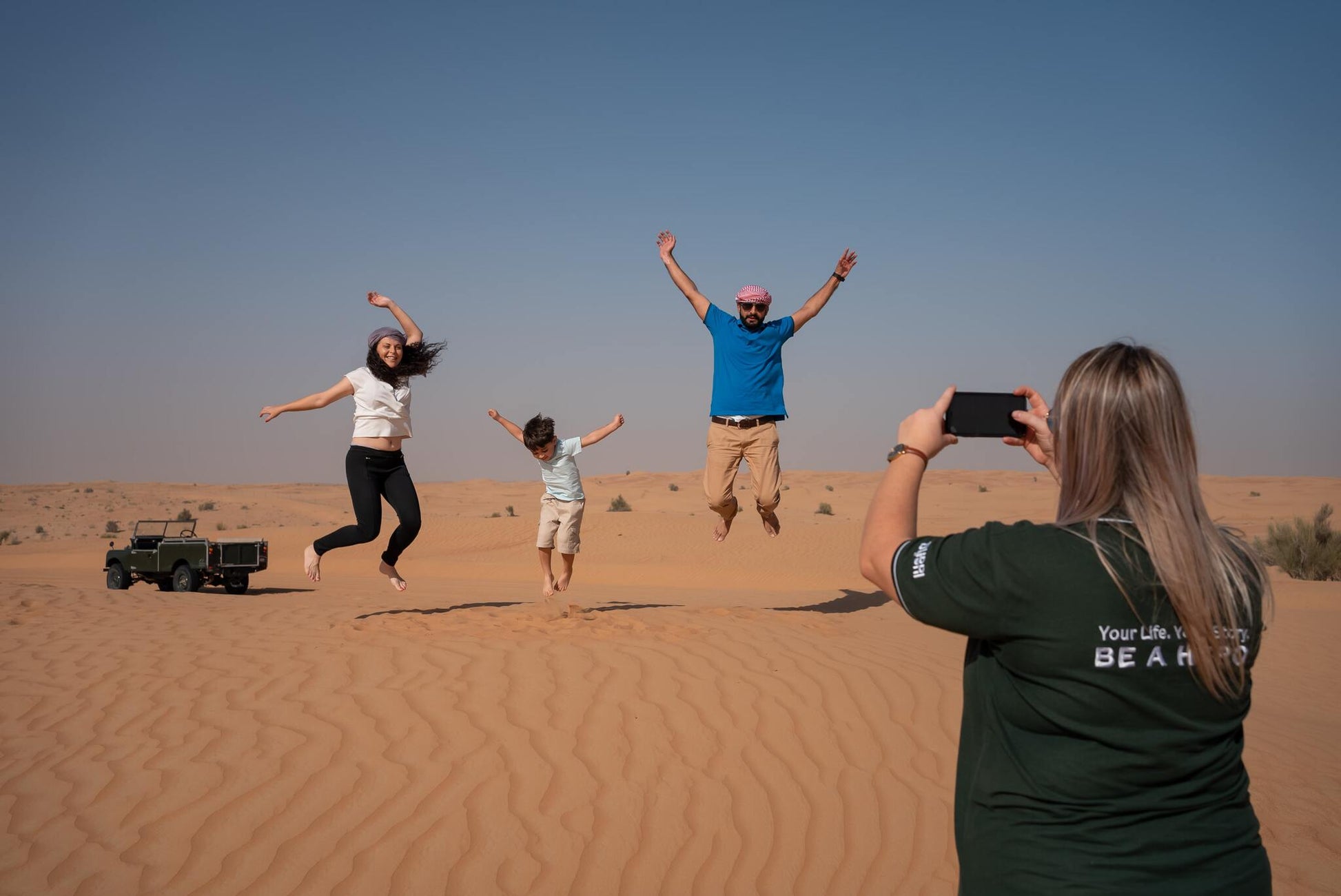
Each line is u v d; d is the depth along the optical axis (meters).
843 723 6.55
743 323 9.47
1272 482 76.00
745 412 9.52
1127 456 1.99
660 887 4.73
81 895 4.41
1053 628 1.92
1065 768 1.90
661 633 8.48
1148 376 2.01
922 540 2.15
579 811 5.29
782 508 59.66
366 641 8.08
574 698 6.67
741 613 10.27
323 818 5.11
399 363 8.55
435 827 5.07
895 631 9.78
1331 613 14.03
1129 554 1.92
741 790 5.62
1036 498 64.44
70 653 7.93
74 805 5.16
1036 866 1.91
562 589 9.84
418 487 108.31
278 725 6.16
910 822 5.38
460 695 6.68
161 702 6.59
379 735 6.02
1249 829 1.92
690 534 30.80
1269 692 9.41
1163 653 1.88
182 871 4.62
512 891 4.63
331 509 79.81
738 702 6.77
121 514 74.06
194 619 9.68
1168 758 1.86
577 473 9.73
